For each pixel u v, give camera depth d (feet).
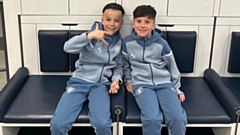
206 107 6.39
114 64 6.94
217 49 7.73
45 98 6.61
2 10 7.54
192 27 7.52
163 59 6.83
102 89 6.55
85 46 6.53
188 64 7.54
